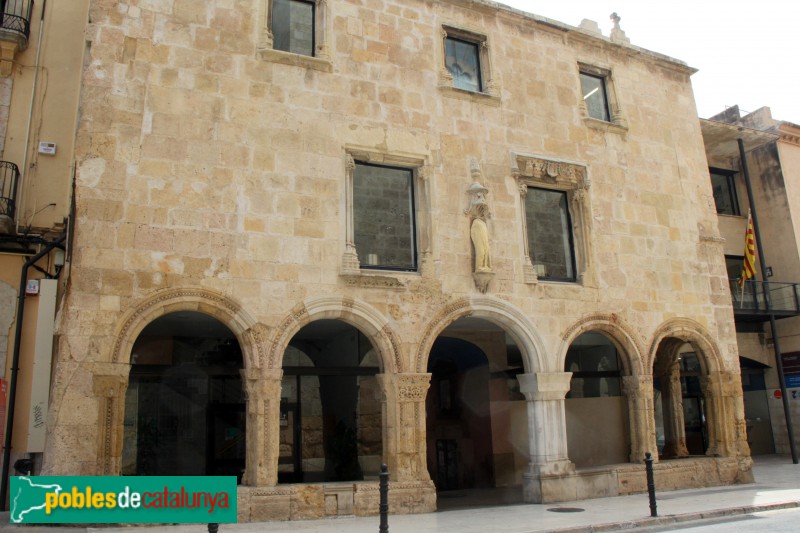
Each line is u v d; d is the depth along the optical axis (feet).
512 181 55.26
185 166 43.52
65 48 51.44
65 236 45.55
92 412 38.22
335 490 43.19
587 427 62.44
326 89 49.32
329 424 58.08
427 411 68.44
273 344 43.57
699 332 61.31
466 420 68.69
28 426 44.04
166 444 51.37
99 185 41.01
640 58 65.92
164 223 42.16
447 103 53.98
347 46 50.96
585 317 55.42
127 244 40.93
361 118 50.14
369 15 52.54
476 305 50.96
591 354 67.00
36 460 44.09
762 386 85.76
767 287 81.51
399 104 51.90
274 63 47.91
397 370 46.98
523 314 52.65
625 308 57.72
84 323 38.99
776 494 50.52
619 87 63.67
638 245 60.03
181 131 43.91
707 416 61.93
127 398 50.57
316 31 50.80
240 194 44.70
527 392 52.90
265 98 47.01
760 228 88.02
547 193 58.29
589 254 57.21
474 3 57.21
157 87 43.91
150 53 44.21
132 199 41.65
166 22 45.16
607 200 59.47
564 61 61.21
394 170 51.96
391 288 48.08
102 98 42.32
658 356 65.41
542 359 52.65
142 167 42.32
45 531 35.68
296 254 45.52
